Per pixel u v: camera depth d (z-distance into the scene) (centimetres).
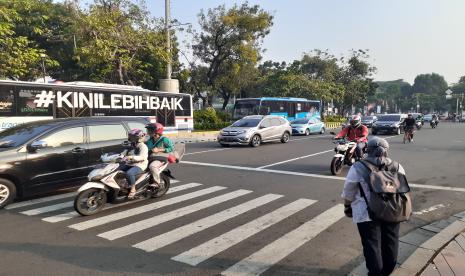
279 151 1622
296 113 3303
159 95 2022
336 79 5803
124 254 473
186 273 420
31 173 712
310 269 434
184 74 3200
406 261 438
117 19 2206
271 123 1950
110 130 849
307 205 709
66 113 1569
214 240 522
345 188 367
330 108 6600
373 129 2789
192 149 1703
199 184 903
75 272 421
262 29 3322
